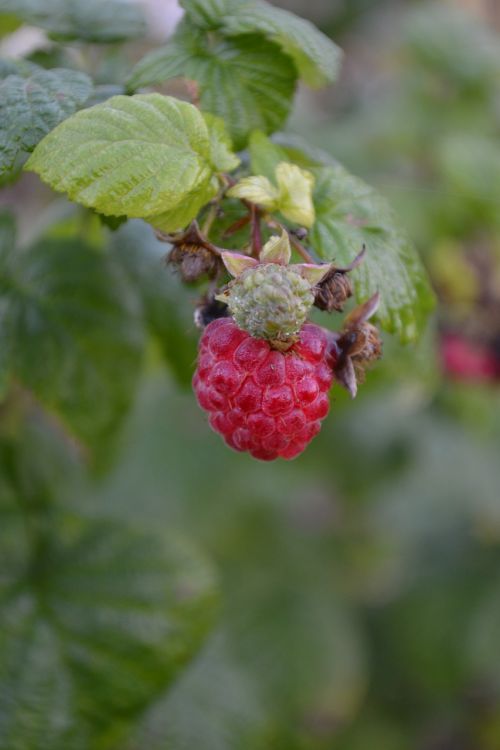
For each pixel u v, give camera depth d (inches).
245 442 8.8
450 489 18.2
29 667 11.0
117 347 11.1
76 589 11.5
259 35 9.9
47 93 9.2
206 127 9.0
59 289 11.0
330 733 18.5
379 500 19.2
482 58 17.8
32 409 12.2
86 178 8.7
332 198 9.8
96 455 11.2
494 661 18.0
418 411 17.2
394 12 24.5
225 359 8.8
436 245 14.7
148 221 8.9
